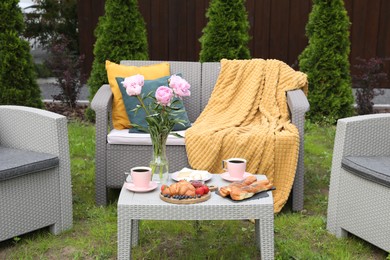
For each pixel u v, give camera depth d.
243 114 3.77
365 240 2.92
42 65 8.45
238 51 5.45
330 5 5.57
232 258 2.82
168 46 7.72
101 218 3.33
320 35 5.64
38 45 8.38
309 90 5.76
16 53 5.34
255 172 3.38
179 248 2.96
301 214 3.43
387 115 3.11
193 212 2.40
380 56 7.56
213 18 5.48
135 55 5.57
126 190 2.58
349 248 2.95
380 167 2.82
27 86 5.45
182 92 2.66
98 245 3.00
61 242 3.03
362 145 3.06
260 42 7.63
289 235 3.10
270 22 7.57
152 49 7.72
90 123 5.77
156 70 3.96
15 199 2.89
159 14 7.64
